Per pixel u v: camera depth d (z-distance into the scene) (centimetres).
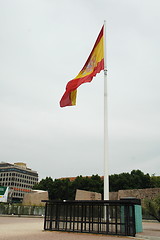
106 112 1964
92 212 1512
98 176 9069
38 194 4966
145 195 4334
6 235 1327
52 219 1647
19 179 14738
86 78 2125
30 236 1298
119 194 4734
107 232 1420
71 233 1495
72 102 2139
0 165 15175
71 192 8944
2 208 3944
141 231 1566
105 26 2192
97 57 2150
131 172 8581
